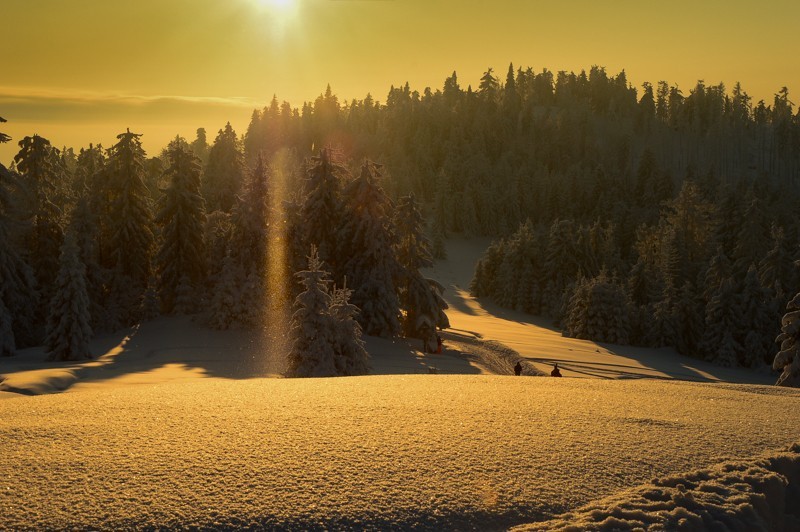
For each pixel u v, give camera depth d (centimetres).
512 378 1298
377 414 880
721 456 741
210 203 7131
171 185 4834
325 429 797
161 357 3394
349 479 631
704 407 980
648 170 15938
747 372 4966
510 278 9175
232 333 4069
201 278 4931
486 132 19862
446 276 12556
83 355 3319
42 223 4697
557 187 15738
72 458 678
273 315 4309
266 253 4434
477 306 9194
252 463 668
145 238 5072
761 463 717
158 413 878
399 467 666
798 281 6506
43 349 3862
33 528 523
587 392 1098
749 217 8112
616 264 9412
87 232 4744
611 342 5722
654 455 736
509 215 15500
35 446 718
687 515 588
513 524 570
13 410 898
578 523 567
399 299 4925
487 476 652
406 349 4244
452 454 710
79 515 545
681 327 5772
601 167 16088
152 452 699
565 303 7494
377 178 4625
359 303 4541
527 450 732
